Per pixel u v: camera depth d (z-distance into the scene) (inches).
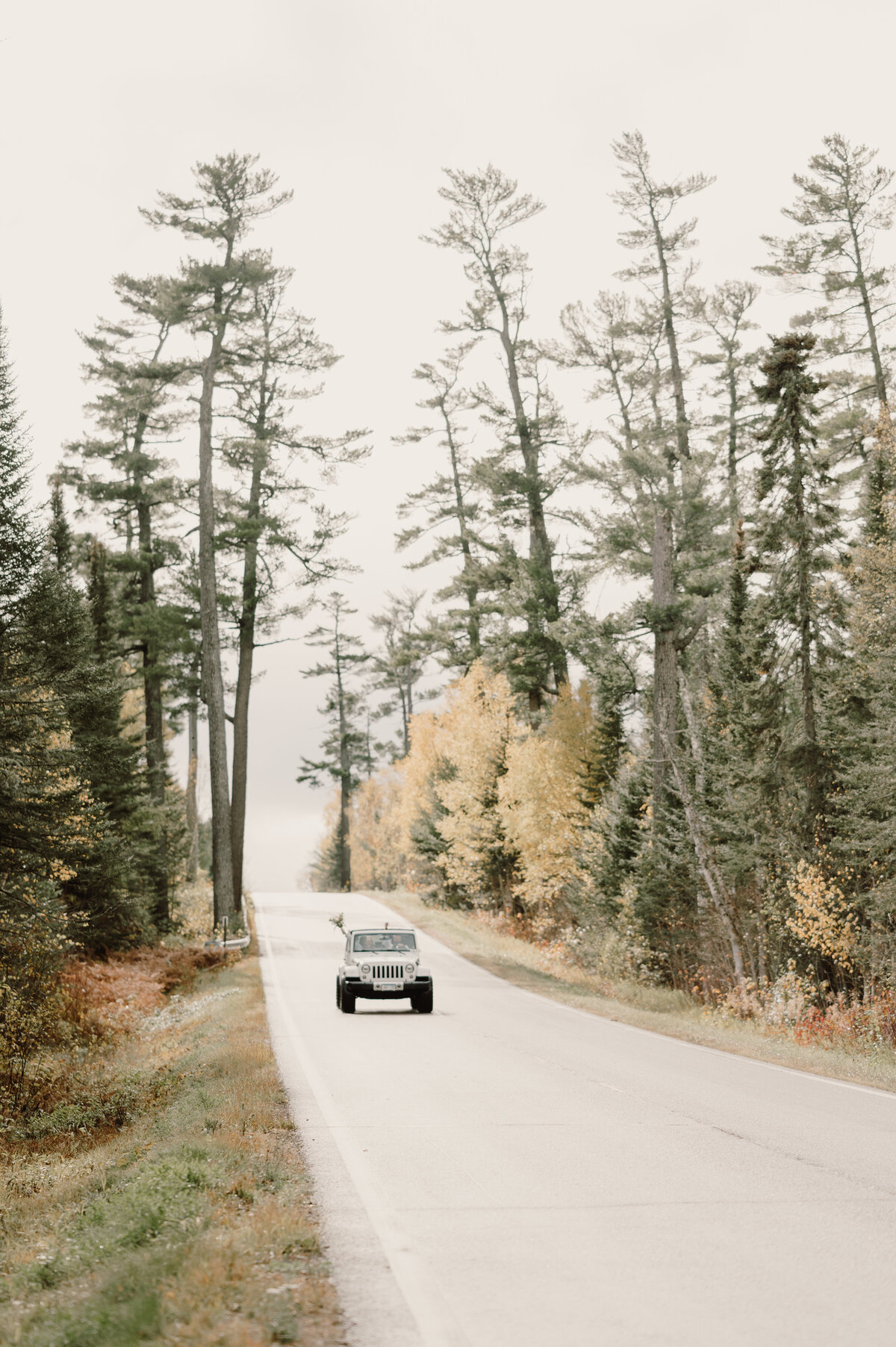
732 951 1169.4
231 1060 611.8
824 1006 1048.8
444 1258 265.0
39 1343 204.4
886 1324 217.6
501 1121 458.3
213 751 1624.0
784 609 1108.5
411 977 947.3
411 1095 527.2
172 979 1215.6
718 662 1255.5
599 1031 828.6
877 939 939.3
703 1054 703.1
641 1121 458.0
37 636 773.9
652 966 1288.1
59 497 1357.0
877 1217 301.3
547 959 1493.6
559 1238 282.7
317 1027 837.2
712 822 1163.9
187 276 1590.8
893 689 1033.5
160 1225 274.4
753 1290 239.5
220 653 1656.0
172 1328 205.0
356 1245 276.8
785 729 1129.4
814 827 1098.7
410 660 2381.9
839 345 1541.6
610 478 1416.1
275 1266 249.6
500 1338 210.5
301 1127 442.9
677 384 1790.1
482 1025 856.9
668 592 1358.3
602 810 1466.5
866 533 1184.2
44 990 775.7
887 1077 601.9
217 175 1612.9
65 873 808.3
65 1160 481.4
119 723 1487.5
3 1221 352.5
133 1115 567.8
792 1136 422.9
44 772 780.6
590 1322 219.8
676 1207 314.8
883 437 1176.2
